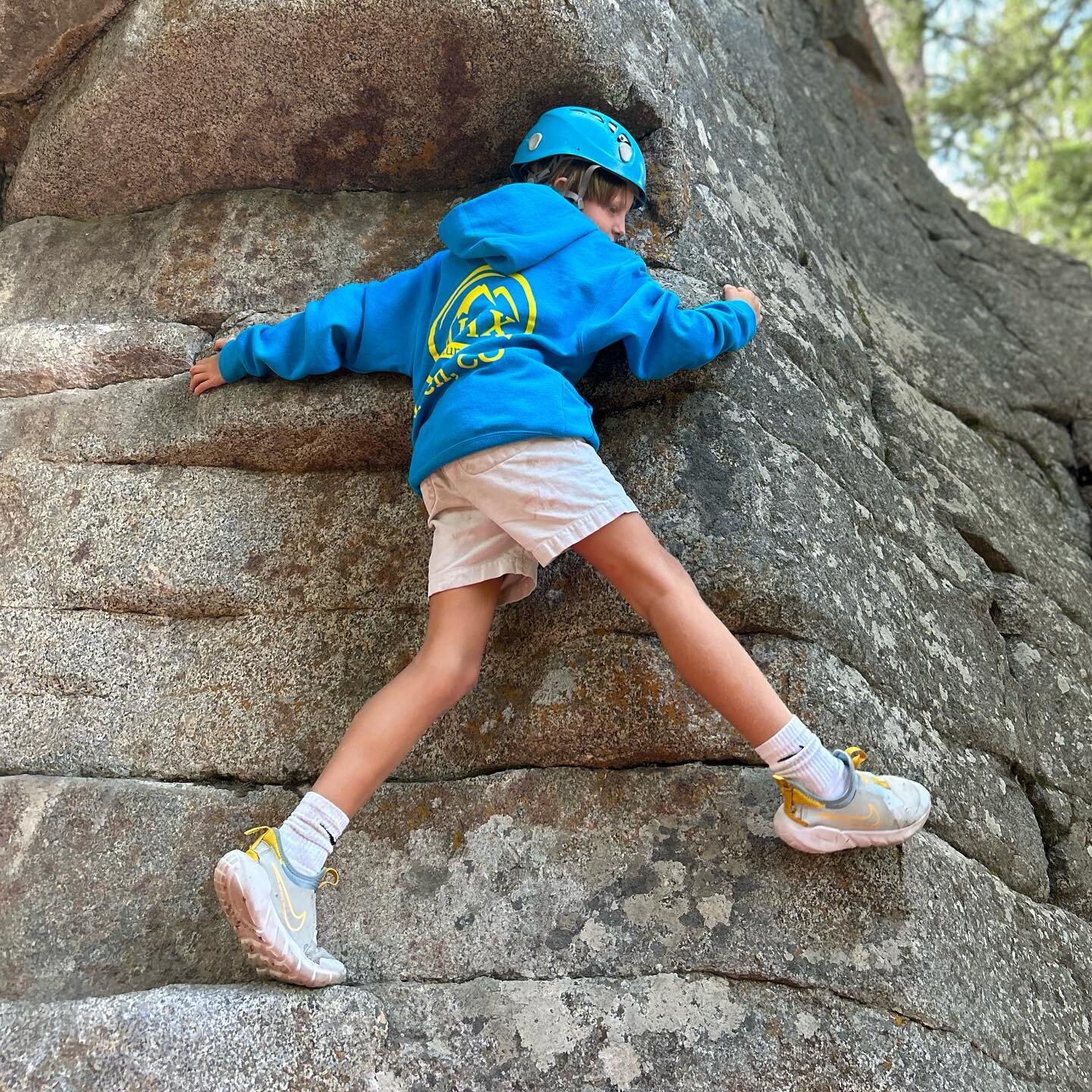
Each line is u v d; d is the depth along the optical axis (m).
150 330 2.43
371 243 2.46
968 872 1.94
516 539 1.76
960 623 2.47
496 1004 1.66
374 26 2.16
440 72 2.24
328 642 2.13
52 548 2.27
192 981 1.82
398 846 1.88
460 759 1.95
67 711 2.14
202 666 2.15
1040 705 2.53
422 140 2.41
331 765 1.69
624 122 2.36
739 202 2.73
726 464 2.00
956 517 2.79
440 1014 1.66
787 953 1.65
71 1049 1.49
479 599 1.84
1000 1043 1.74
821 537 2.09
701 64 2.91
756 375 2.25
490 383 1.79
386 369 2.15
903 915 1.71
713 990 1.63
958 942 1.79
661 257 2.25
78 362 2.44
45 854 1.97
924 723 2.11
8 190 2.83
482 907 1.78
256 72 2.29
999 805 2.18
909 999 1.63
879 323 3.36
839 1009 1.61
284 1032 1.54
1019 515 3.15
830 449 2.38
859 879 1.71
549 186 2.10
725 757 1.79
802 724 1.66
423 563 2.14
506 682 1.98
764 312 2.46
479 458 1.76
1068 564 3.14
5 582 2.26
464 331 1.88
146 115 2.43
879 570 2.25
